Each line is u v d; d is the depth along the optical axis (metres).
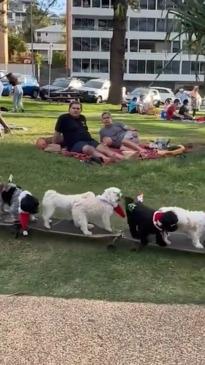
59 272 6.69
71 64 74.12
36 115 20.48
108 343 5.04
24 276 6.58
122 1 19.98
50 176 10.10
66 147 11.79
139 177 10.11
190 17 10.66
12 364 4.69
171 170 10.50
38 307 5.75
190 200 9.04
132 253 7.21
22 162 10.98
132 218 7.09
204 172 10.41
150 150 12.08
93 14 72.56
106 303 5.86
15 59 83.38
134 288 6.26
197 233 7.08
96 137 14.32
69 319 5.48
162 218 6.88
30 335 5.17
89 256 7.16
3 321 5.44
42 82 69.00
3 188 7.64
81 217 7.38
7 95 33.72
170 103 23.95
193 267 6.85
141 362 4.73
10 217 7.65
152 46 74.19
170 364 4.71
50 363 4.71
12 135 14.45
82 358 4.79
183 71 72.50
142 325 5.38
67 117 11.85
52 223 7.68
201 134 16.23
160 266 6.86
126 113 25.05
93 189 9.45
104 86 36.53
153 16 73.00
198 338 5.14
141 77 74.38
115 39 31.31
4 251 7.32
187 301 5.95
